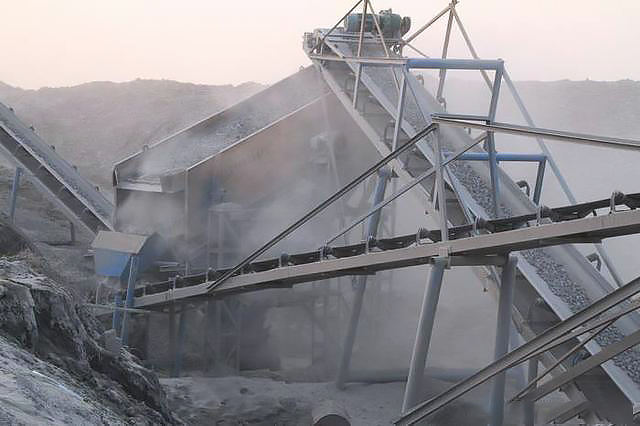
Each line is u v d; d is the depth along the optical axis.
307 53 46.91
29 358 13.49
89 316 20.73
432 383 37.53
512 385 36.69
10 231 32.50
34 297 15.53
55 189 48.56
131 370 17.86
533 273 25.88
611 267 26.91
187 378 38.06
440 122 24.36
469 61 31.67
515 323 25.97
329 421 30.44
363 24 39.31
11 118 50.53
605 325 19.42
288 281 31.06
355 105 38.62
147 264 39.25
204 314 41.38
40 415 10.07
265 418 33.03
